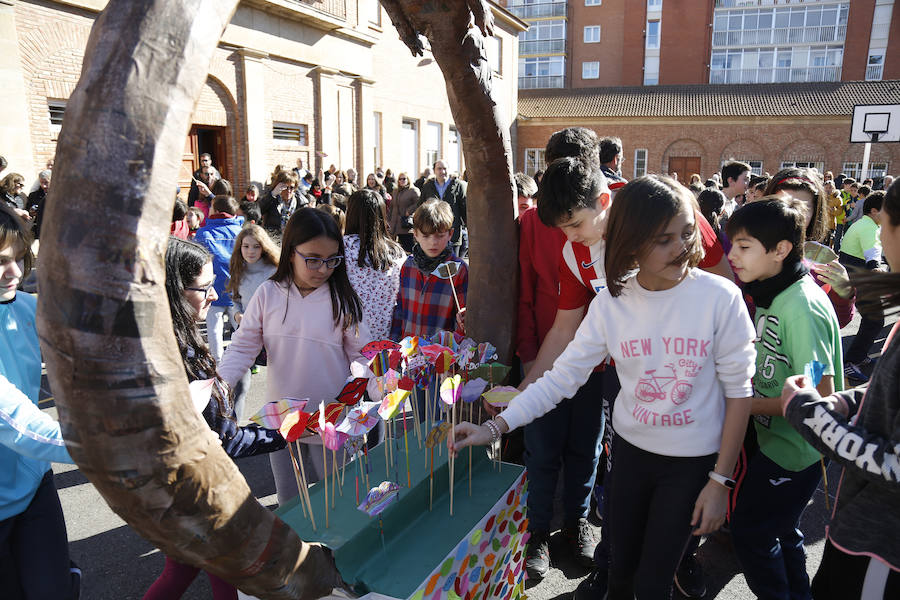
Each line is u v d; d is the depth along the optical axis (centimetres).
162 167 67
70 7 795
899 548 116
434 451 175
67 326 64
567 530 244
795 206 178
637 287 143
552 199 169
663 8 3309
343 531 133
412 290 276
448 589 137
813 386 129
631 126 2559
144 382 68
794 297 167
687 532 145
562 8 3441
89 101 65
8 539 152
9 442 133
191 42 69
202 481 76
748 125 2430
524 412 157
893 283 114
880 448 110
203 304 174
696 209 163
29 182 761
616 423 156
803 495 173
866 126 1455
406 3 149
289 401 132
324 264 192
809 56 3175
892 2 2952
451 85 164
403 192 887
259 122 1103
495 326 194
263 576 88
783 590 179
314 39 1194
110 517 277
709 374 140
